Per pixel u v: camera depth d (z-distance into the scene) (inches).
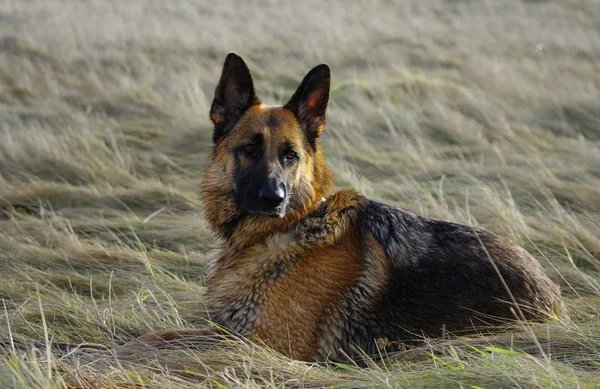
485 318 283.7
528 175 509.0
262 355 262.5
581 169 534.6
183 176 560.1
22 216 467.2
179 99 739.4
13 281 364.5
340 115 677.9
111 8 1425.9
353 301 281.3
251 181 294.4
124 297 355.6
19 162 544.7
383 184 517.7
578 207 466.3
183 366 260.7
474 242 299.6
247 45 1064.2
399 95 754.8
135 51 978.7
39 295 338.6
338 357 280.1
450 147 614.5
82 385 240.1
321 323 279.4
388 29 1214.3
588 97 740.7
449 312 282.8
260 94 797.2
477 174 523.5
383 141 628.1
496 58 996.6
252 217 299.9
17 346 283.4
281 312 278.7
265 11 1450.5
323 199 307.0
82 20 1241.4
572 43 1120.8
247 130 302.2
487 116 679.7
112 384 238.4
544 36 1176.8
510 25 1310.3
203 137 625.0
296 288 280.2
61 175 537.0
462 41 1143.0
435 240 297.7
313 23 1261.1
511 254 301.1
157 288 351.6
